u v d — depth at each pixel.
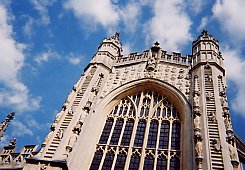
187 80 29.98
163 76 31.02
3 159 27.22
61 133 24.33
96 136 26.05
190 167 20.97
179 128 26.12
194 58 32.75
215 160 20.02
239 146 27.48
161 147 24.45
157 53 34.75
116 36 39.81
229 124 23.06
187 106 26.64
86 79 31.17
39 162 21.38
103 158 24.09
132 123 27.25
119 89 30.33
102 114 28.12
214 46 33.94
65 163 20.84
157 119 27.09
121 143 25.39
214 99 25.62
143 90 30.62
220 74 29.69
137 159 23.61
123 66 34.28
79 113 26.45
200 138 21.86
